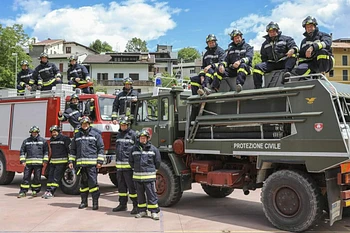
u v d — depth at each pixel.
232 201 8.65
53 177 9.09
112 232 5.89
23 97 10.67
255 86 6.60
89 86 11.34
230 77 7.19
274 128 6.14
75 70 11.45
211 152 6.92
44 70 11.41
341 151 5.35
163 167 7.70
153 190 6.82
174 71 64.44
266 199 6.15
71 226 6.25
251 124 6.43
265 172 6.41
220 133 6.88
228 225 6.37
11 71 41.78
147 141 6.82
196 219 6.81
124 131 7.47
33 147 9.23
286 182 5.90
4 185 11.20
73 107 9.34
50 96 10.05
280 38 6.63
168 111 7.81
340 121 5.61
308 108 5.72
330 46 6.41
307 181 5.69
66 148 9.12
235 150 6.57
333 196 5.59
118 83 50.75
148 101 8.26
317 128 5.60
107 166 9.29
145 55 53.03
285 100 6.04
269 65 6.66
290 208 5.88
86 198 7.81
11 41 41.53
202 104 7.17
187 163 7.71
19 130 10.65
